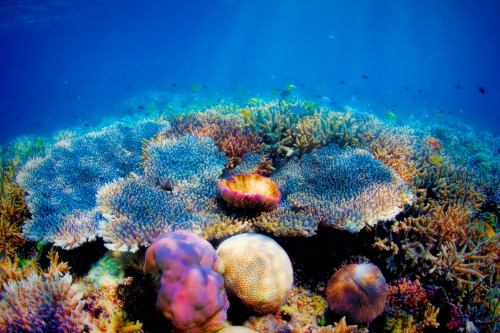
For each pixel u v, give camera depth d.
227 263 2.89
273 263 2.89
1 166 6.58
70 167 5.05
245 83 52.09
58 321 2.27
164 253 2.26
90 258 3.41
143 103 33.69
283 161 5.55
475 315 3.31
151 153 4.89
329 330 2.67
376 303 2.88
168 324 2.52
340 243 3.62
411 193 4.01
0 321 2.25
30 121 53.28
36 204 4.11
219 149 5.40
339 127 6.02
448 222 3.96
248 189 4.02
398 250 3.67
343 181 4.20
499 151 17.80
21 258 3.90
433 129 15.77
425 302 3.20
